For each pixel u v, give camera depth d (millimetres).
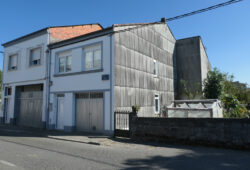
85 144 8836
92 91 11648
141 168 5215
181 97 19297
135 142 9047
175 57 19938
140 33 14242
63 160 5883
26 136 11047
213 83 16656
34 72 15211
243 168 5164
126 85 12062
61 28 15641
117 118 10648
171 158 6258
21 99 16609
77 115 12508
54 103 13570
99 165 5422
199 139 8125
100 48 11883
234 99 12617
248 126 7195
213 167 5273
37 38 15375
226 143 7570
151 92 14938
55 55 13930
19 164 5402
